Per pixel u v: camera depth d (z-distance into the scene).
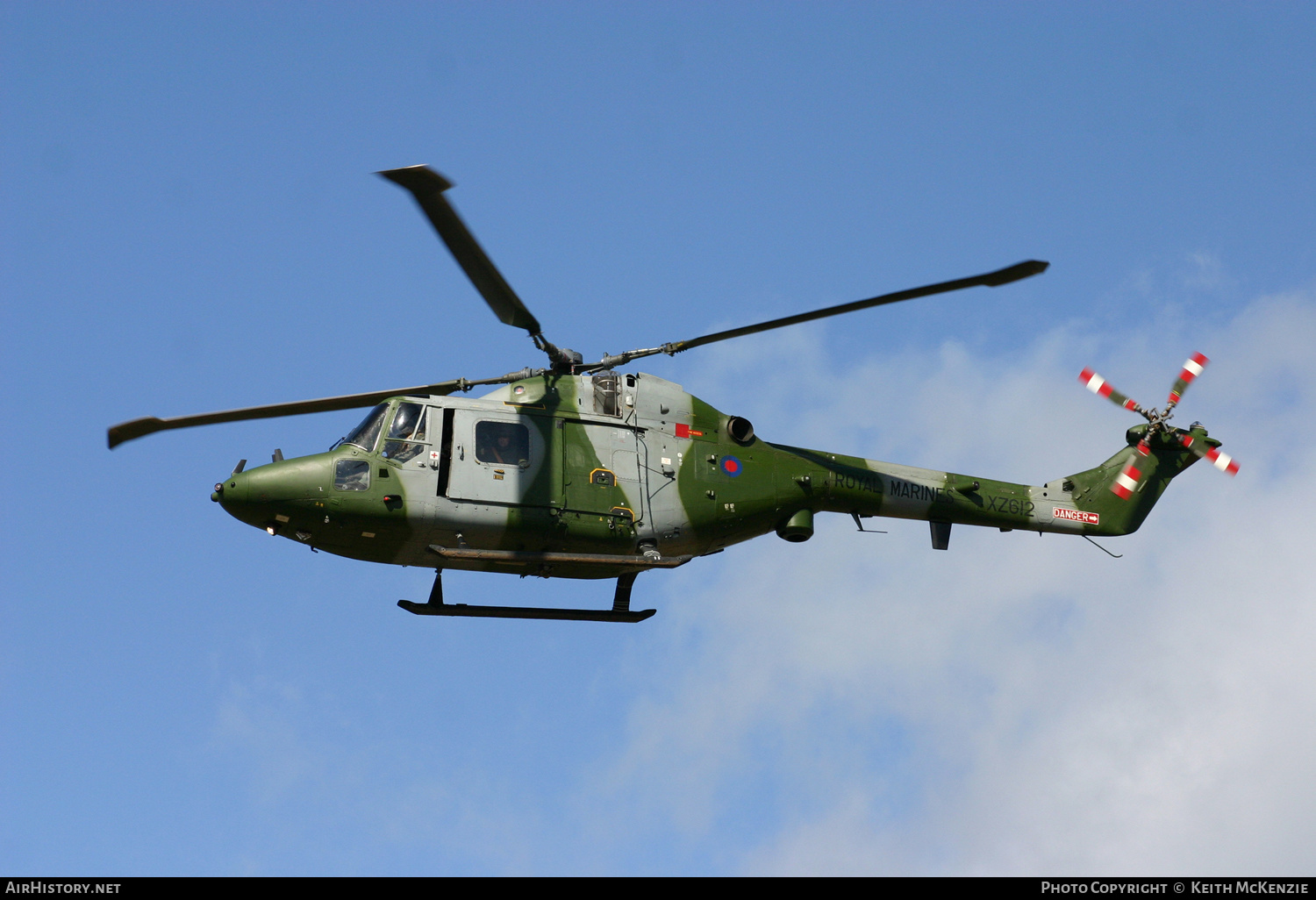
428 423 60.25
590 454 62.22
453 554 59.22
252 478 58.31
